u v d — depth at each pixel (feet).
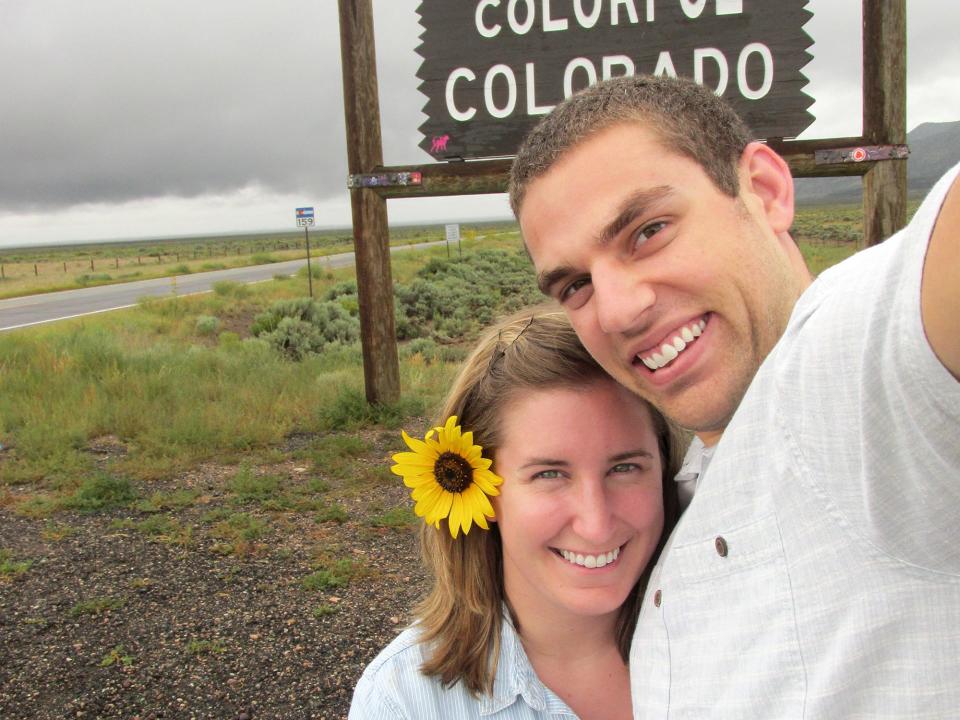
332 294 72.13
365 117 21.91
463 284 77.41
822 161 18.37
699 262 3.14
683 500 4.36
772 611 2.82
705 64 18.86
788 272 3.33
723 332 3.25
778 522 2.82
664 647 3.46
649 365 3.36
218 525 15.97
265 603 12.53
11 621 12.05
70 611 12.35
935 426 2.04
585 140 3.25
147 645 11.25
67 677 10.45
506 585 4.49
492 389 4.18
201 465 20.70
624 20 19.20
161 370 32.04
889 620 2.45
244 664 10.69
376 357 24.38
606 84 3.54
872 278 2.37
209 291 87.76
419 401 25.63
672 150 3.17
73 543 15.29
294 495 17.94
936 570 2.38
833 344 2.44
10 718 9.57
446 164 21.47
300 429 23.91
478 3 20.03
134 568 14.03
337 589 12.99
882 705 2.48
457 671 4.33
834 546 2.59
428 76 20.61
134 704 9.82
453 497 4.25
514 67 20.11
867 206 18.70
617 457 3.98
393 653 4.61
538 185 3.42
